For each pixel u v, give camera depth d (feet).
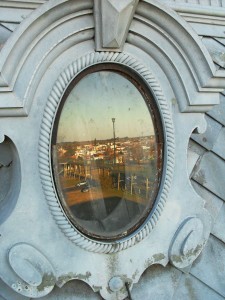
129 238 6.86
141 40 6.65
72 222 6.49
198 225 7.40
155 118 6.98
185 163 7.35
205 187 7.84
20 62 5.85
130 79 6.77
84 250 6.66
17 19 6.54
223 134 8.22
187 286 7.52
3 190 6.56
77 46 6.37
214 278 7.72
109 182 6.75
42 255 6.36
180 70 6.89
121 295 6.99
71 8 6.02
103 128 6.64
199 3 8.21
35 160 6.28
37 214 6.35
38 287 6.37
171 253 7.29
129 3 6.07
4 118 6.07
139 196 6.98
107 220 6.75
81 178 6.54
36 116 6.23
